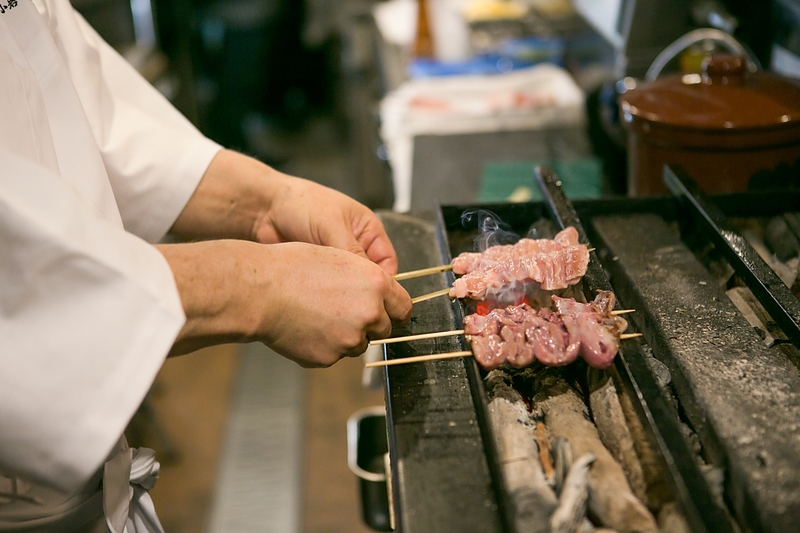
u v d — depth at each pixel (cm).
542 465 91
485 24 342
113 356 78
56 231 74
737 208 135
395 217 147
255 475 258
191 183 132
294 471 260
